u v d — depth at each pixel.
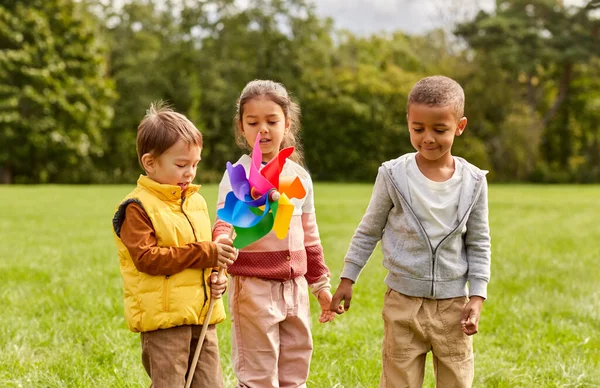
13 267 6.46
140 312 2.61
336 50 40.19
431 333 2.72
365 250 2.87
